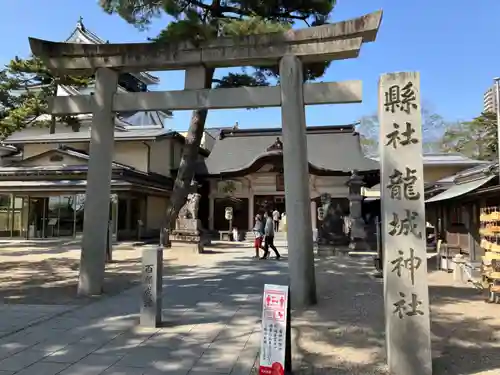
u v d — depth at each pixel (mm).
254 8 12922
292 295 7477
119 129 27500
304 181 7688
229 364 4645
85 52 8578
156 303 6117
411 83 4543
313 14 13383
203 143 34750
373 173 26078
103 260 8547
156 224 26016
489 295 8078
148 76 34625
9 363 4629
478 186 9750
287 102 7770
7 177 23344
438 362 4727
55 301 7754
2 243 20891
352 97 7668
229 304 7551
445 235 13820
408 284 4316
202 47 8188
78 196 23547
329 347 5266
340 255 16516
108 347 5180
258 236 15422
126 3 12531
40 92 21719
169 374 4359
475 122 31109
